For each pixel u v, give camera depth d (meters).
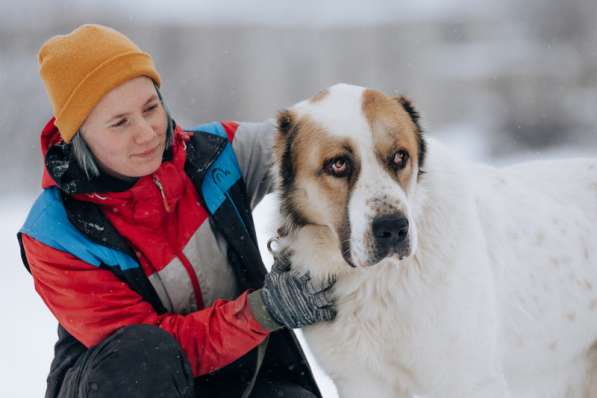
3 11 34.66
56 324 11.70
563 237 7.12
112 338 5.91
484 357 6.23
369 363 6.38
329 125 5.92
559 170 7.66
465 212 6.27
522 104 32.03
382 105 5.99
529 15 36.91
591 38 34.81
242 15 38.81
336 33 39.16
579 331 7.22
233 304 6.15
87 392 5.79
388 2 41.16
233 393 6.55
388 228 5.55
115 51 6.03
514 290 6.78
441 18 39.91
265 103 34.72
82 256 6.05
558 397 7.46
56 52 6.05
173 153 6.38
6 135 29.00
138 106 6.02
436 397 6.43
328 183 5.96
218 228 6.48
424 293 6.04
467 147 29.20
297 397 6.45
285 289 6.14
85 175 6.14
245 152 6.87
